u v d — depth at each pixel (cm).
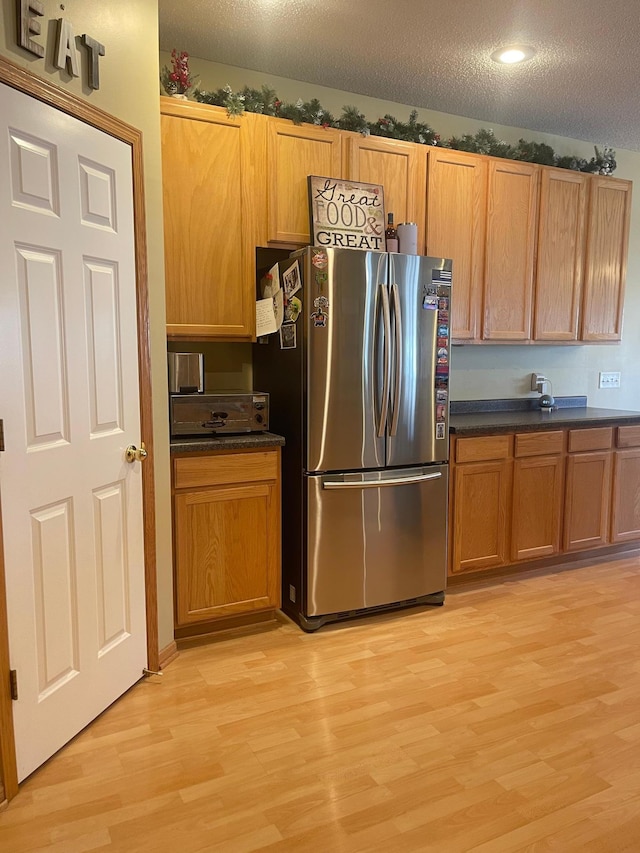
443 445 306
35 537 180
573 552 366
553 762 190
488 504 329
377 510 289
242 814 168
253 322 289
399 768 187
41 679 184
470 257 343
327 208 294
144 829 162
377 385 283
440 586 311
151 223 232
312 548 277
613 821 166
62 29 182
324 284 267
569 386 431
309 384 269
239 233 281
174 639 263
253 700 224
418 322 290
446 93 341
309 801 173
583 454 357
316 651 262
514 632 280
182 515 256
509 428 329
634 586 338
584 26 267
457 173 333
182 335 274
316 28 271
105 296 207
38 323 178
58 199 184
